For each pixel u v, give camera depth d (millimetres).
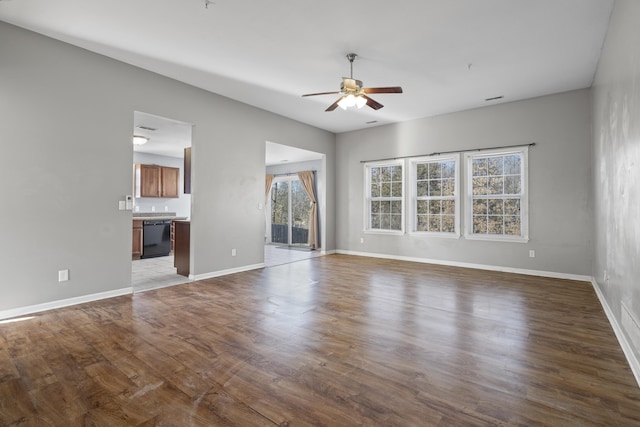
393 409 1794
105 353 2449
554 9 2932
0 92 3107
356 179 7367
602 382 2076
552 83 4656
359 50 3703
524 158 5320
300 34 3371
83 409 1781
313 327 2988
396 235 6781
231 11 2973
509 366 2279
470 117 5836
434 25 3197
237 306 3602
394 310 3469
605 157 3518
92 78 3725
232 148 5301
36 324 3020
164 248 7465
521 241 5344
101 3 2844
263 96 5188
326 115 6227
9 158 3166
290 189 9695
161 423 1668
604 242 3590
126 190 4016
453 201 6102
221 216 5152
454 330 2922
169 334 2812
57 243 3477
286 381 2076
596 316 3289
